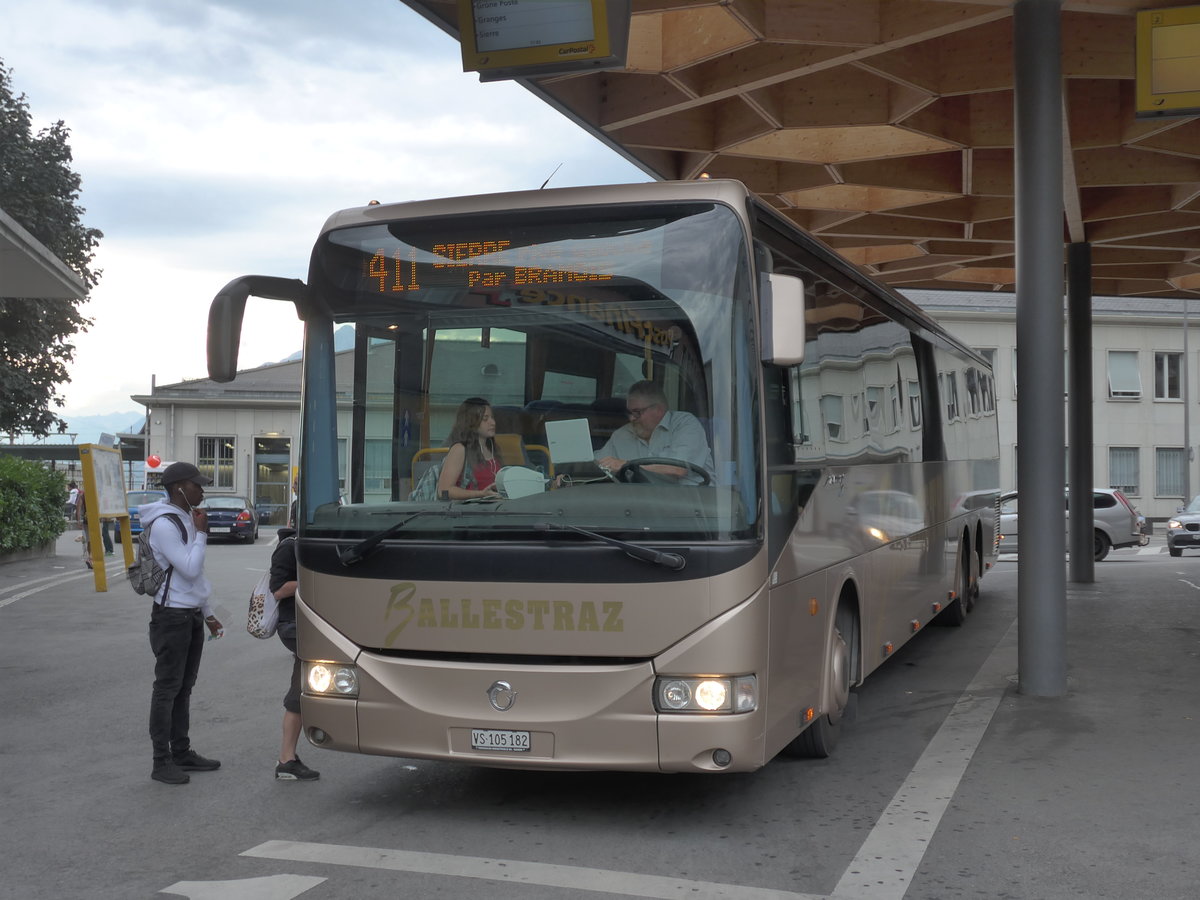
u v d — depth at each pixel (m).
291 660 12.41
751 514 5.73
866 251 19.09
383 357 6.32
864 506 8.45
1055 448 9.62
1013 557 31.52
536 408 6.03
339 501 6.28
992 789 6.87
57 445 48.66
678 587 5.62
